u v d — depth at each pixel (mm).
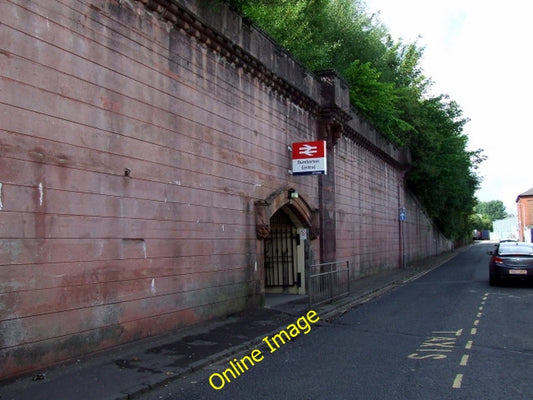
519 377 6508
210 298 10164
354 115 20438
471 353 7852
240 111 11555
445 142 32750
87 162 7133
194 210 9664
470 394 5816
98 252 7297
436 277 22531
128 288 7887
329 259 16953
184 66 9492
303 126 15539
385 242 25625
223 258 10656
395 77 30344
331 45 22562
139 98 8242
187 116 9523
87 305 7082
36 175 6324
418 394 5832
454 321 10773
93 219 7215
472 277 21859
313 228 15578
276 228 15906
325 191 16875
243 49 11359
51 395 5512
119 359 7113
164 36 8945
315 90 16281
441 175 33469
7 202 5941
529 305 13031
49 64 6551
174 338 8602
